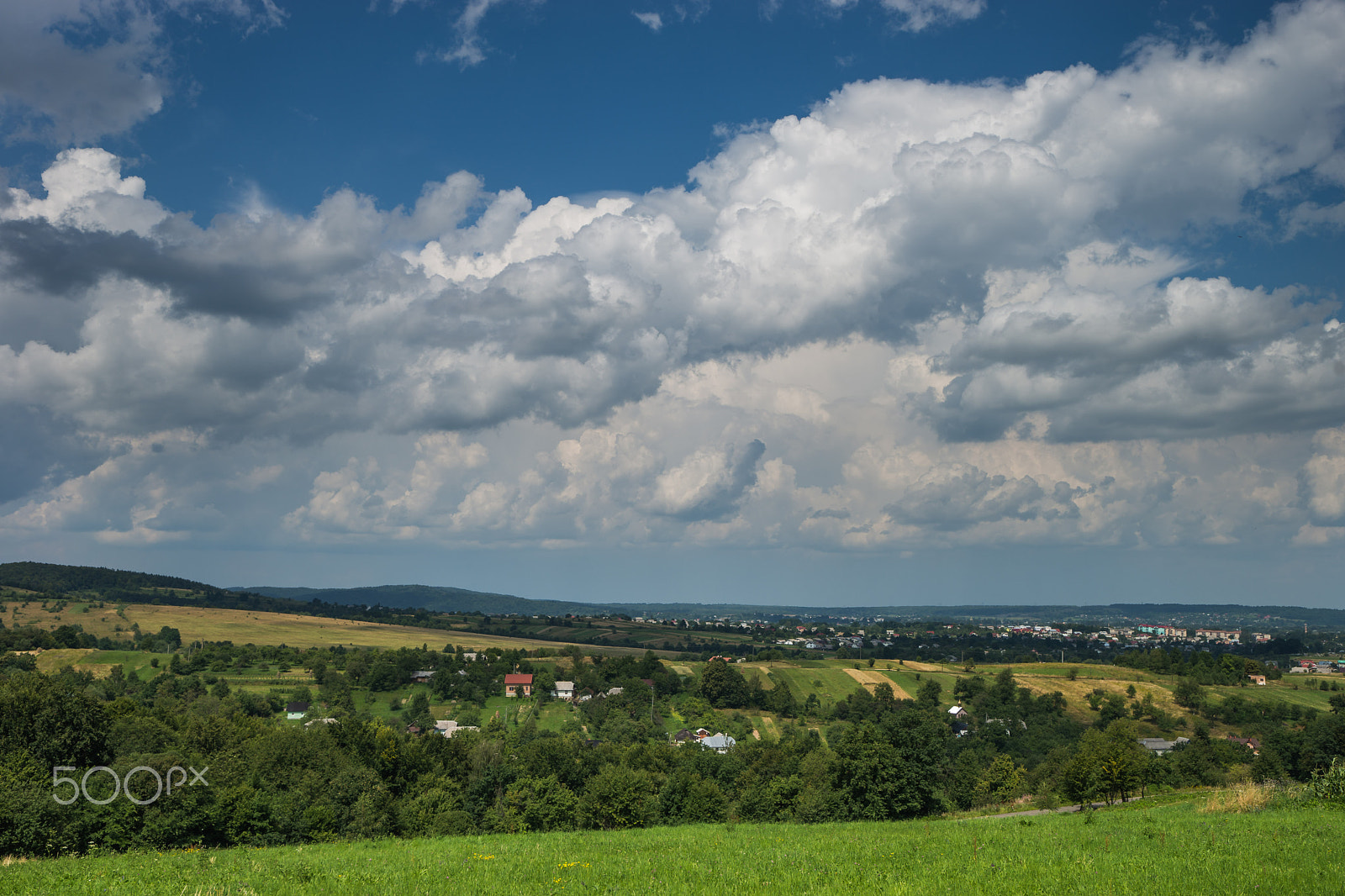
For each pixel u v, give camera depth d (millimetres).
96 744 82938
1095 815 39969
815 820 87562
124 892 20609
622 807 85062
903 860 23531
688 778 96250
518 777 103250
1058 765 128125
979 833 31938
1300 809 36156
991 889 18281
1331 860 21328
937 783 114375
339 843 39188
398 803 94188
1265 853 22484
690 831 40750
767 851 27234
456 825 87188
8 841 44281
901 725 89125
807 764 115625
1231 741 157625
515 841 35531
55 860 34000
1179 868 20500
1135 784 76062
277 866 26219
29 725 78688
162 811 56219
